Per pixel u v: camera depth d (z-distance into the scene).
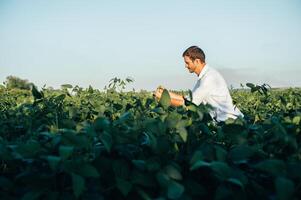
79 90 7.85
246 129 3.58
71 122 3.40
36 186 2.82
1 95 9.68
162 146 2.98
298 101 8.12
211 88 6.43
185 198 2.72
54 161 2.53
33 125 4.18
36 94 3.91
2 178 2.89
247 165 3.17
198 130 3.41
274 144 3.20
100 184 2.94
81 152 2.95
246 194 2.86
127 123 3.63
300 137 3.36
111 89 7.92
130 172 2.90
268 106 7.54
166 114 3.63
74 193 2.70
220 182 2.81
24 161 3.02
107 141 2.86
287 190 2.40
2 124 4.60
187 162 3.00
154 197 2.86
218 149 2.85
